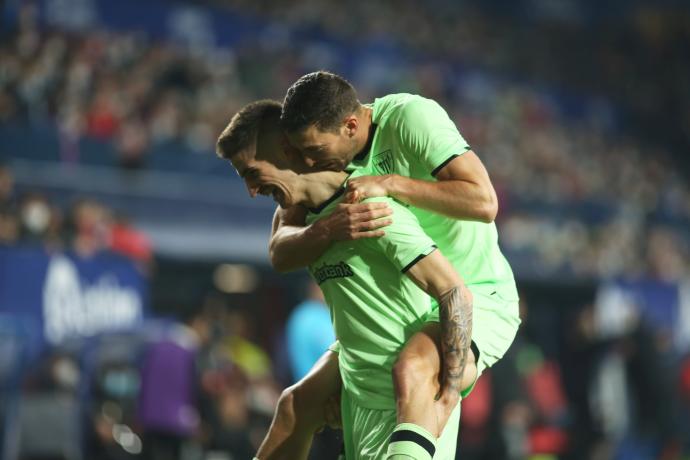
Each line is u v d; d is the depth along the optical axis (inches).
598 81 1595.7
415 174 216.7
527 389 532.7
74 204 543.5
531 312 744.3
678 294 792.3
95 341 468.1
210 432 477.4
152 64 916.0
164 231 665.0
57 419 424.2
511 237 902.4
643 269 1002.1
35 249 474.6
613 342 636.7
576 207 1066.7
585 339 653.3
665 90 1649.9
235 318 577.0
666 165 1489.9
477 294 225.8
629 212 1142.3
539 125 1373.0
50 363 437.4
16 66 749.3
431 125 211.9
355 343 220.5
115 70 873.5
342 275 217.8
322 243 213.8
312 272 226.8
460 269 226.5
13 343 430.9
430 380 204.1
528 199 1009.5
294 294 697.0
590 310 660.7
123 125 776.9
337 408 238.8
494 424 520.1
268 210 752.3
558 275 783.1
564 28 1686.8
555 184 1173.1
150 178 722.2
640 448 621.9
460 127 1181.7
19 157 673.0
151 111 818.8
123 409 462.9
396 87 1221.1
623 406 628.4
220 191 755.4
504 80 1435.8
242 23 1139.9
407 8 1450.5
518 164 1171.9
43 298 470.9
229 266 658.2
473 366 215.8
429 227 221.8
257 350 586.9
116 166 718.5
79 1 949.8
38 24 903.1
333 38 1237.1
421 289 209.9
